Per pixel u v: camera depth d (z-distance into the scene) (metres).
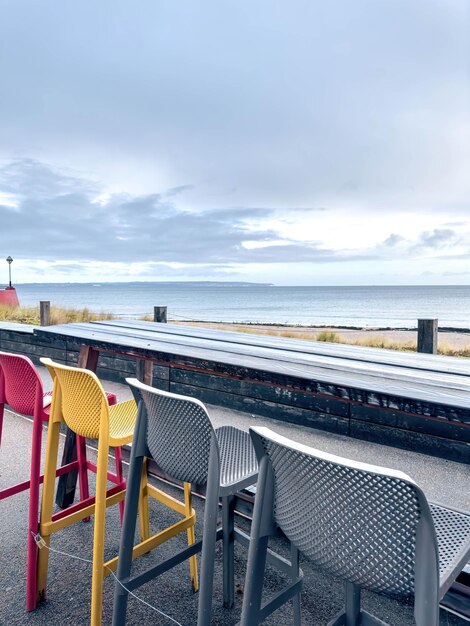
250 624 0.99
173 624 1.52
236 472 1.32
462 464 2.93
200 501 2.41
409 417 3.11
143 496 1.91
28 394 1.71
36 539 1.59
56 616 1.55
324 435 3.53
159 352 1.95
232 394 4.17
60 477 2.30
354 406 3.40
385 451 3.18
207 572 1.17
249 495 1.90
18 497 2.45
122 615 1.36
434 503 1.18
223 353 1.89
